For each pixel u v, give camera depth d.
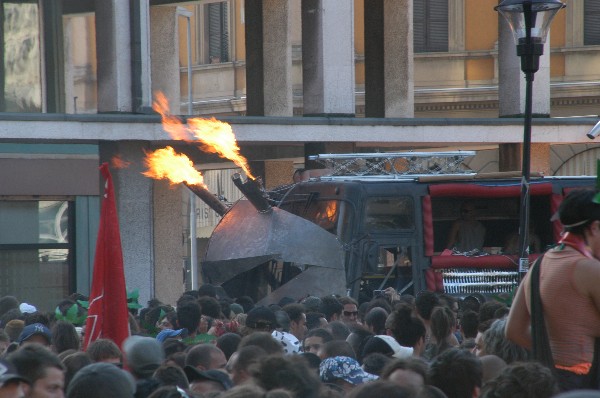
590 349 13.12
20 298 50.47
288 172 60.31
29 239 50.56
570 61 79.56
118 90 48.59
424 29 82.56
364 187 39.22
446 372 13.16
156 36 65.06
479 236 42.06
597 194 13.27
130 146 48.78
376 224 39.25
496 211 42.62
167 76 65.38
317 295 38.16
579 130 54.16
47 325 24.39
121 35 48.56
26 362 12.83
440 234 42.69
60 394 13.01
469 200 42.12
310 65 51.91
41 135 46.78
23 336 21.08
